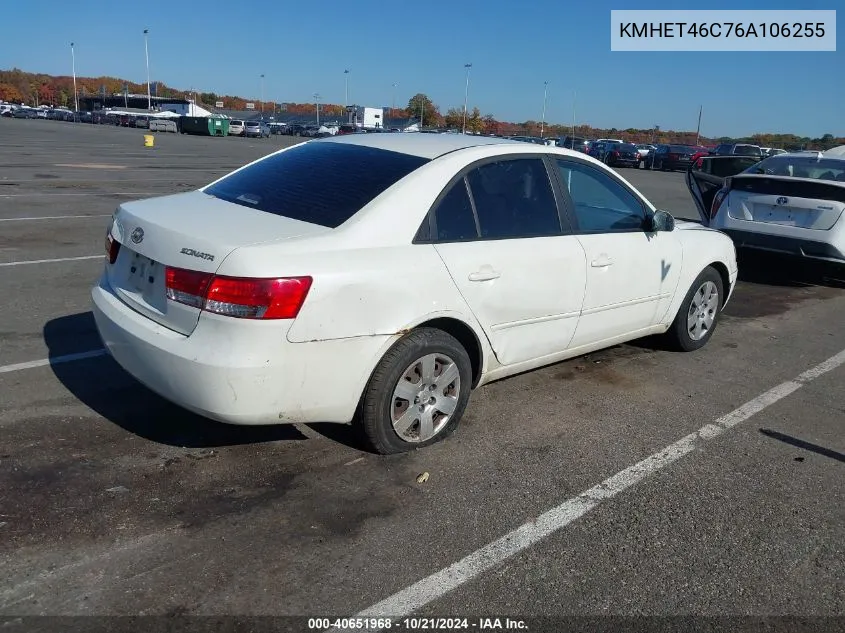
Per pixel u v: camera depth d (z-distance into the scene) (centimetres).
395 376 358
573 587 283
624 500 348
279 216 363
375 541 304
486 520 325
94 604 258
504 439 406
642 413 454
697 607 276
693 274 547
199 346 315
